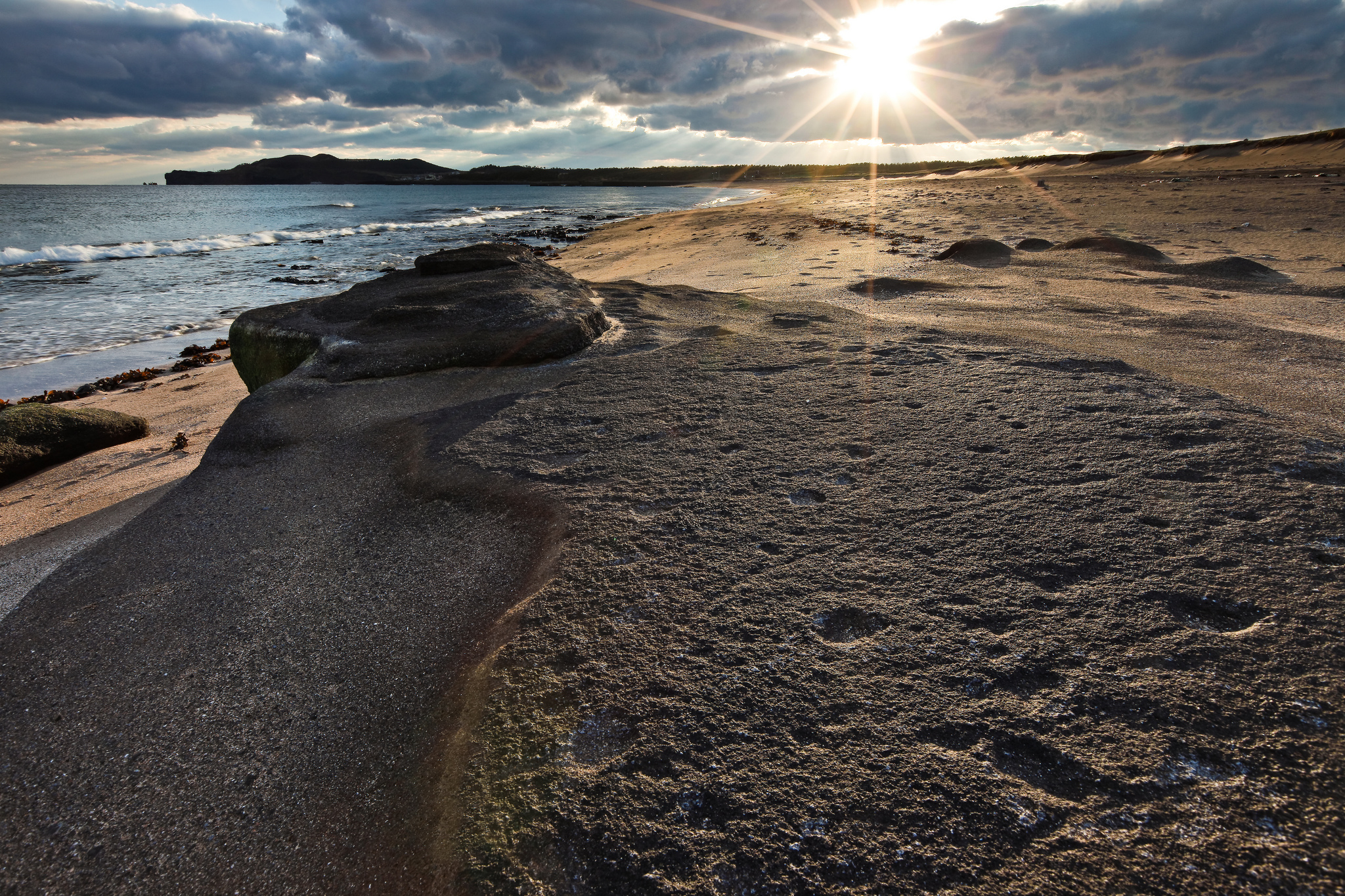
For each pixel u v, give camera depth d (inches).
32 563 125.9
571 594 74.2
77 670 78.5
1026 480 90.3
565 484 101.9
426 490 108.3
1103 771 48.0
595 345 186.9
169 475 188.4
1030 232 492.1
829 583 71.8
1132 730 50.8
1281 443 95.6
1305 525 74.3
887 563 74.2
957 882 42.3
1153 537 74.2
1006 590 67.8
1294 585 64.4
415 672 71.0
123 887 54.1
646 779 51.5
